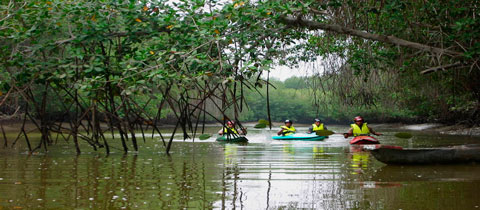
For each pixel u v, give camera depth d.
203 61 9.34
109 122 12.70
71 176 8.70
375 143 16.92
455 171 9.30
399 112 40.44
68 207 6.11
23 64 11.06
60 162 10.96
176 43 10.48
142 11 11.05
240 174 8.99
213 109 36.25
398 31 13.13
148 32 11.16
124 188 7.45
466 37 11.09
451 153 10.29
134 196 6.82
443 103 24.19
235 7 9.89
